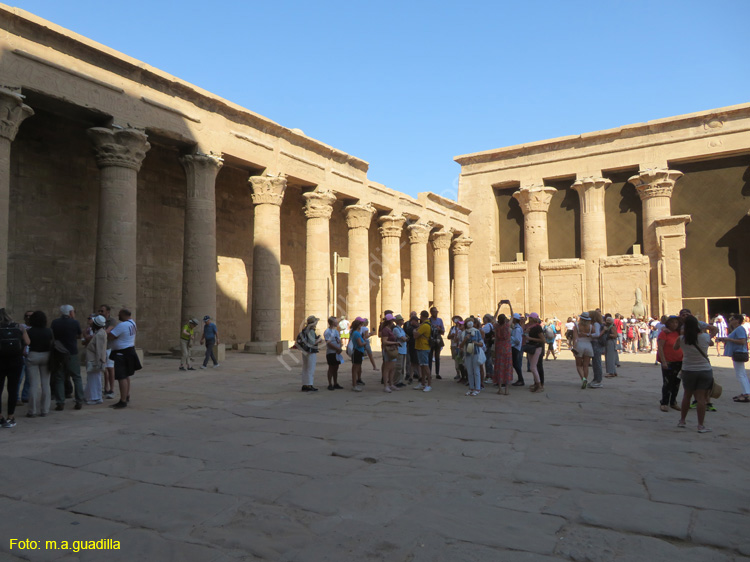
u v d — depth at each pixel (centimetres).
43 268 1694
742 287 2919
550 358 2077
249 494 471
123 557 353
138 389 1151
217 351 1748
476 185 3653
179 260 2170
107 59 1541
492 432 722
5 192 1279
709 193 3041
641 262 3047
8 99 1284
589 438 685
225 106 1920
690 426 760
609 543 363
